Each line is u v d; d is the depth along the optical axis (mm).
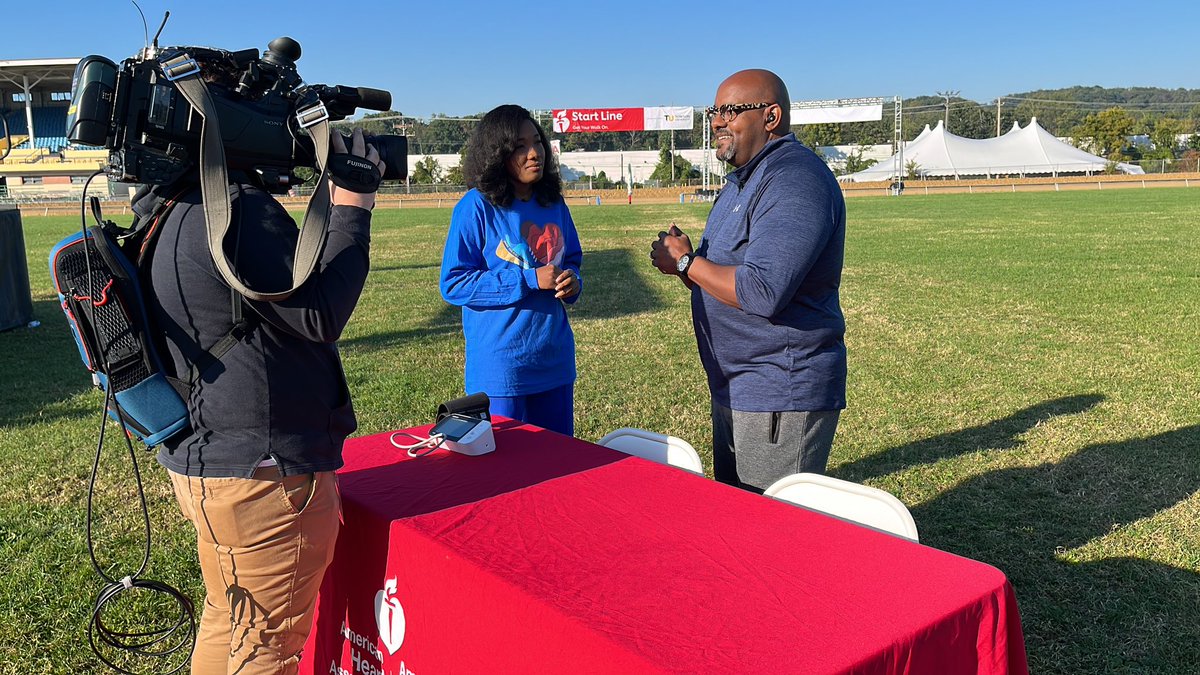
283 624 1824
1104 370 6633
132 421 1752
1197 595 3262
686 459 2600
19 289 9719
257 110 1706
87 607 3338
